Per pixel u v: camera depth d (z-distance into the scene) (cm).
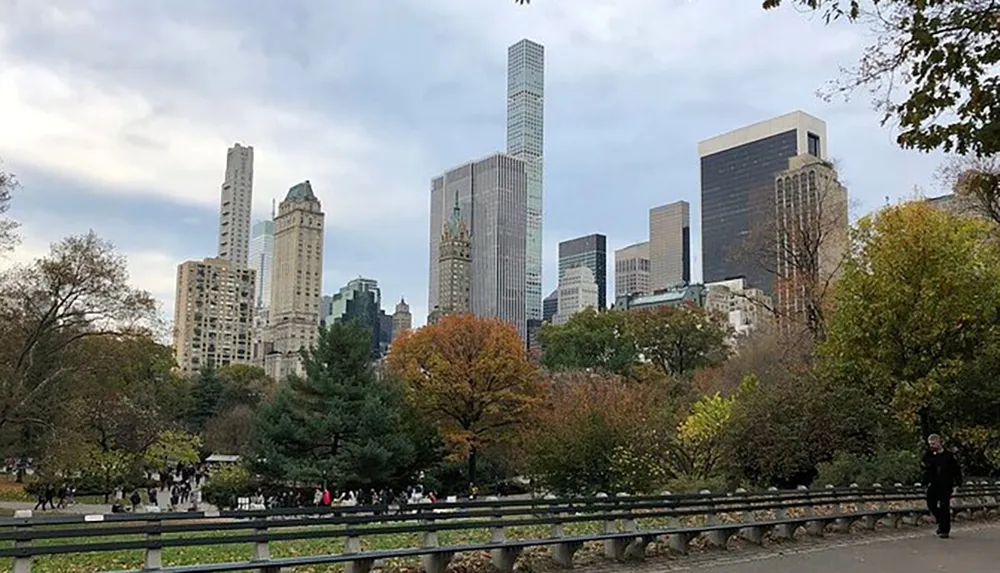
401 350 5466
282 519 1095
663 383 6450
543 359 8500
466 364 5253
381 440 4547
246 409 8725
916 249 2705
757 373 4841
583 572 1337
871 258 2844
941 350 2706
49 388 4259
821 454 2619
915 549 1619
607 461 3114
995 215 2945
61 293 4241
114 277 4400
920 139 1044
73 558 1392
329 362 4797
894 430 2683
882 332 2697
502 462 5659
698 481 2719
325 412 4675
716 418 3092
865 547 1656
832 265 3903
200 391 9350
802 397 2728
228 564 1009
